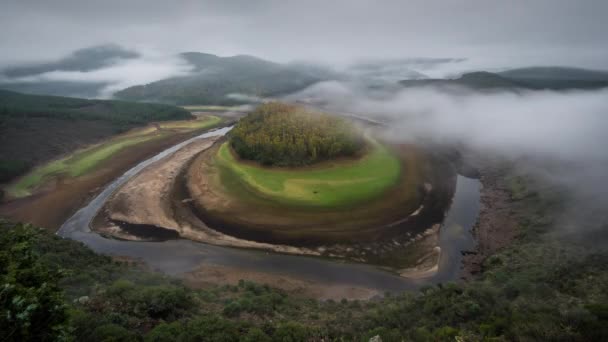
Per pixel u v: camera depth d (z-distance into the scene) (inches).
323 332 968.9
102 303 959.6
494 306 1064.2
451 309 1066.7
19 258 411.2
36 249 1478.8
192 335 826.8
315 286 1674.5
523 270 1539.1
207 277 1728.6
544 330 778.2
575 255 1556.3
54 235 1784.0
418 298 1284.4
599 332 735.1
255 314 1098.1
